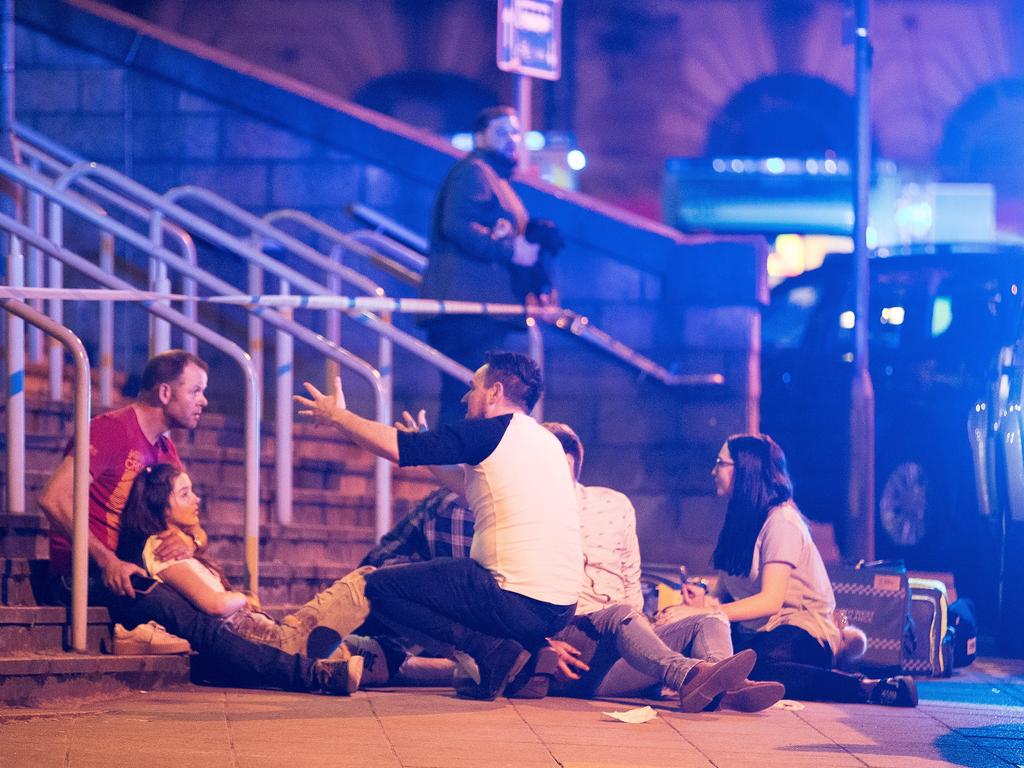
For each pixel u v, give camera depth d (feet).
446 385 79.41
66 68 97.35
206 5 197.36
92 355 93.20
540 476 55.47
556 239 79.41
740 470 62.49
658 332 89.04
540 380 57.26
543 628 55.26
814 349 103.24
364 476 82.48
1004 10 199.62
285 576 66.90
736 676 54.60
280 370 73.87
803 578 62.08
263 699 53.72
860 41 91.81
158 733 45.68
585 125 200.64
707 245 88.79
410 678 59.21
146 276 94.43
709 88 200.85
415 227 96.02
